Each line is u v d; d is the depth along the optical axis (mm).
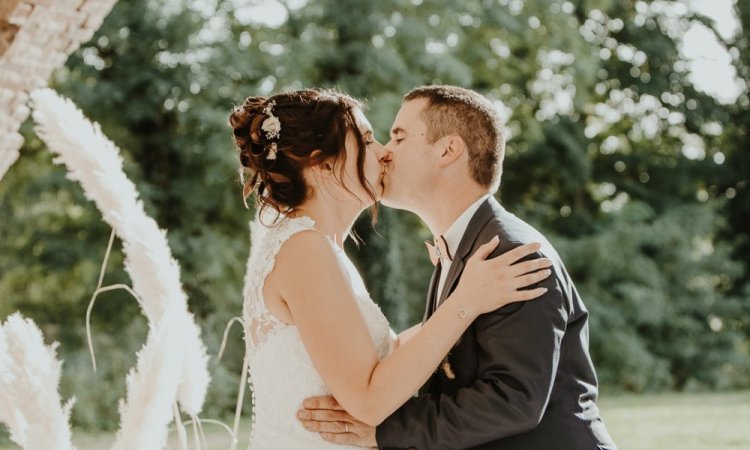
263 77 12938
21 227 13430
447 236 2268
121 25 12445
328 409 2021
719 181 17312
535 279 1965
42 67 2375
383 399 1898
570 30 15445
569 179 16500
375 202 2213
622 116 18016
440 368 2098
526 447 1972
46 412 1715
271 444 2064
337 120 2125
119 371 11172
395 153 2311
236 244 13297
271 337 2061
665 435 7762
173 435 5352
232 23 13430
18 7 2207
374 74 13141
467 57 14891
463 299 1946
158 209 12992
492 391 1915
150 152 13211
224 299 12742
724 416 9234
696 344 15914
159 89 12391
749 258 17578
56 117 1883
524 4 15242
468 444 1932
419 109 2322
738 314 16031
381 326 2141
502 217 2182
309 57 12766
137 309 12727
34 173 13539
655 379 15234
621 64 17562
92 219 12906
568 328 2096
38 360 1733
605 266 15492
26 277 13406
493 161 2293
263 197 2133
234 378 11609
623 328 15398
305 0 13539
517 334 1931
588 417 2049
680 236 15867
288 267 1997
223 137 12391
